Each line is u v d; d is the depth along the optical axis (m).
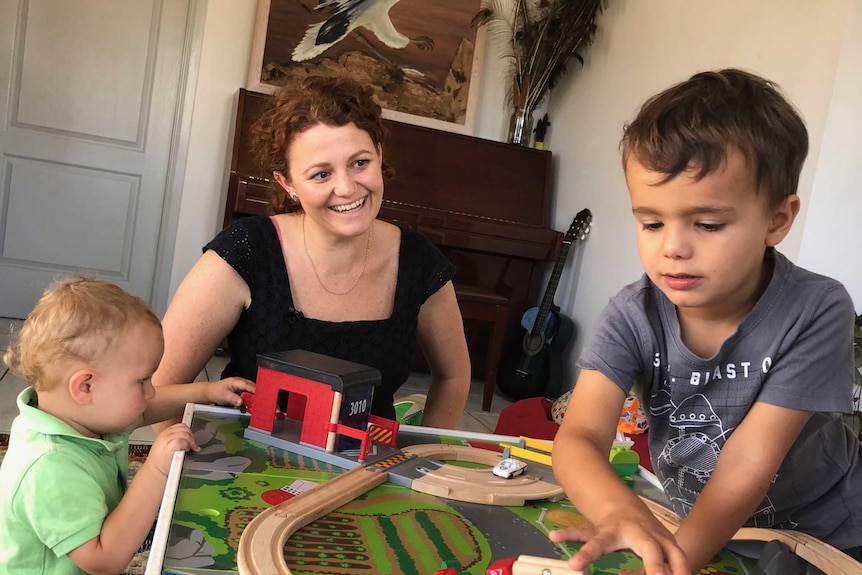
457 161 4.03
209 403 1.22
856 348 2.19
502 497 0.93
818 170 2.45
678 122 0.73
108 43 3.89
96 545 0.96
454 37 4.21
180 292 1.32
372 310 1.40
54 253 3.97
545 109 4.44
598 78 3.93
